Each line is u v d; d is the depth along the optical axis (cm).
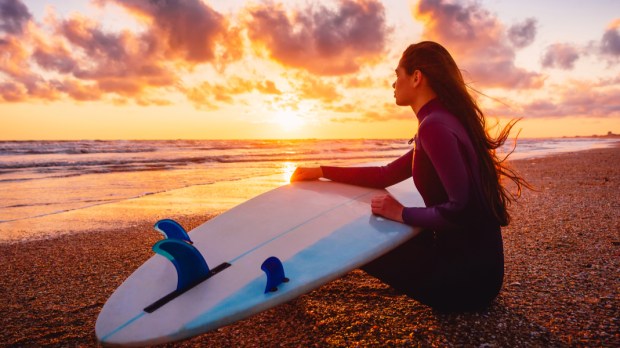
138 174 1389
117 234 522
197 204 771
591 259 322
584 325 209
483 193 168
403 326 215
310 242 179
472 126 168
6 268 374
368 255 164
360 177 239
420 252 185
